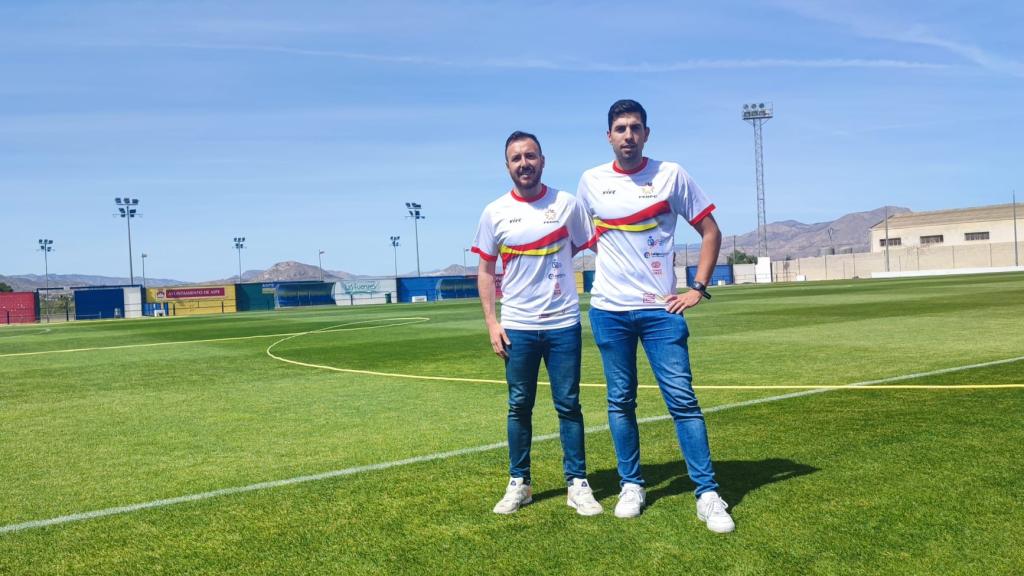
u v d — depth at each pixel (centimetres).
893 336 1223
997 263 7588
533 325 383
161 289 5225
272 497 424
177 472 496
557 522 363
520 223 386
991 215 8425
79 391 935
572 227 396
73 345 1819
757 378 814
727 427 555
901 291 3055
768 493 388
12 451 585
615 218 387
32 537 372
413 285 6225
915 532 326
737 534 334
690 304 373
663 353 377
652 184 384
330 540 350
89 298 4962
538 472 459
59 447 595
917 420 547
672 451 496
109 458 548
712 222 387
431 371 1013
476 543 338
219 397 840
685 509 373
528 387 390
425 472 467
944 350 1003
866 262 8338
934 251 8012
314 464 501
